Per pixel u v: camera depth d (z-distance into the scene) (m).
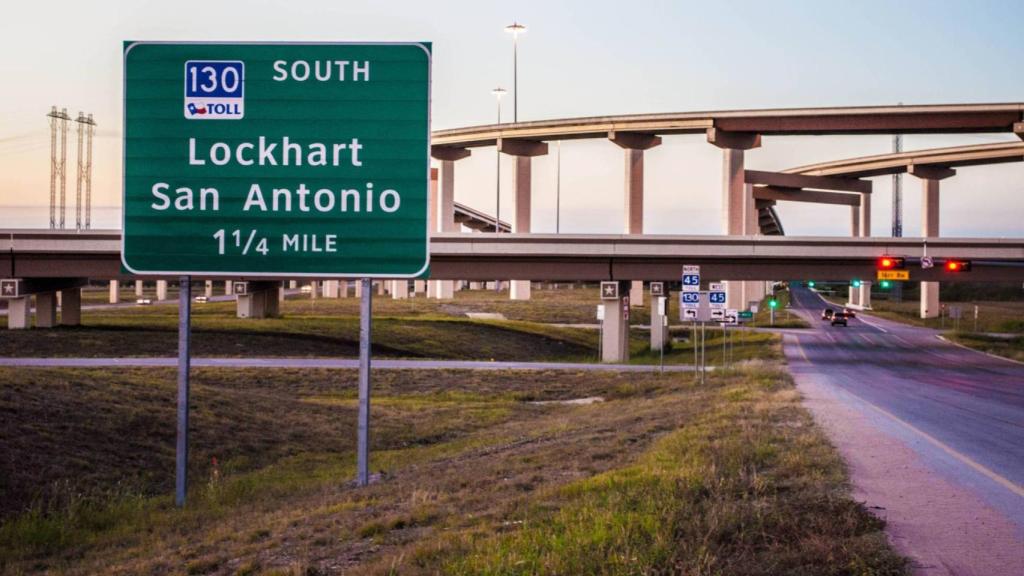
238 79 16.31
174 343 65.19
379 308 117.25
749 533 8.14
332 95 16.23
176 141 16.33
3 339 62.28
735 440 15.57
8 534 14.77
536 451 18.98
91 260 64.06
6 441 20.55
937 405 26.77
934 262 61.12
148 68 16.34
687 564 6.96
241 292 86.00
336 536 10.57
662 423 21.84
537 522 9.38
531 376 47.44
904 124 95.81
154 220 16.31
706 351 73.50
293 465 24.34
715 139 102.44
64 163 120.50
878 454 15.16
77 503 16.88
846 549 7.63
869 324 112.69
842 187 164.62
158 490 20.17
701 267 62.84
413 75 16.20
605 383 44.66
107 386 29.64
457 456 21.27
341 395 41.97
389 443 29.20
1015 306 195.62
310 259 16.22
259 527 12.30
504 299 144.50
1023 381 40.38
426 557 8.27
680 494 10.08
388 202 16.19
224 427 27.70
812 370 46.59
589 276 63.19
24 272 64.56
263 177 16.28
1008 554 8.12
